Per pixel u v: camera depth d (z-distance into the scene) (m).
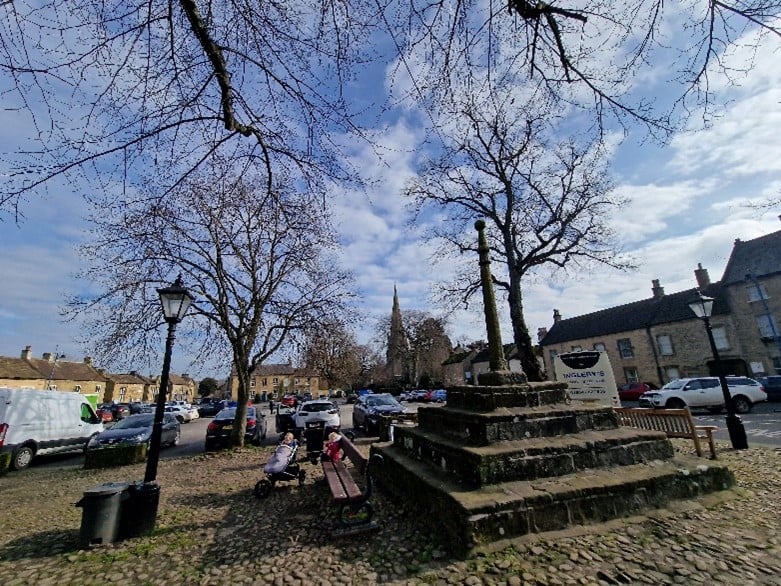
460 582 3.53
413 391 50.41
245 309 13.57
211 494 7.48
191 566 4.34
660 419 8.83
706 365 29.17
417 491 5.41
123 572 4.29
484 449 4.93
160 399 5.94
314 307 14.27
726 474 5.38
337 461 7.25
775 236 27.95
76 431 14.65
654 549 3.89
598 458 5.22
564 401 6.24
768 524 4.38
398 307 81.31
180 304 6.32
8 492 8.98
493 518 4.07
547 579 3.46
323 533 5.03
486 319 7.03
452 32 3.69
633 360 34.09
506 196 18.89
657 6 3.56
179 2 3.19
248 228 12.71
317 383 76.69
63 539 5.40
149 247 11.17
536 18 3.73
